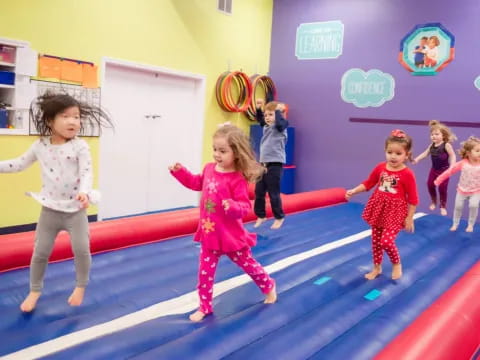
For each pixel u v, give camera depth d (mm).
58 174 2342
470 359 2178
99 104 4918
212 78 6344
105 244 3541
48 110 2318
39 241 2414
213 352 2057
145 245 3781
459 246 4254
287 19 7148
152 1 5363
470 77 5785
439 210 6105
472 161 4750
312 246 3963
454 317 2342
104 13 4863
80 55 4695
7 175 4328
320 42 6863
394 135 3043
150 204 5953
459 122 5906
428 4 6004
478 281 2920
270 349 2121
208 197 2391
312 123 7051
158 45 5504
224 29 6418
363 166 6672
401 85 6277
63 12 4496
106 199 5348
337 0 6672
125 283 2908
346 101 6727
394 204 3086
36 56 4312
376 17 6395
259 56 7145
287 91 7230
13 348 2062
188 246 3836
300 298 2770
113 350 2072
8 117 4258
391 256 3191
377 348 2225
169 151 6078
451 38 5863
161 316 2482
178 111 6102
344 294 2938
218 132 2352
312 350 2174
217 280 3035
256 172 2398
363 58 6535
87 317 2412
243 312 2508
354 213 5617
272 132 4461
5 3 4043
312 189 7145
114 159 5355
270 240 4117
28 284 2830
